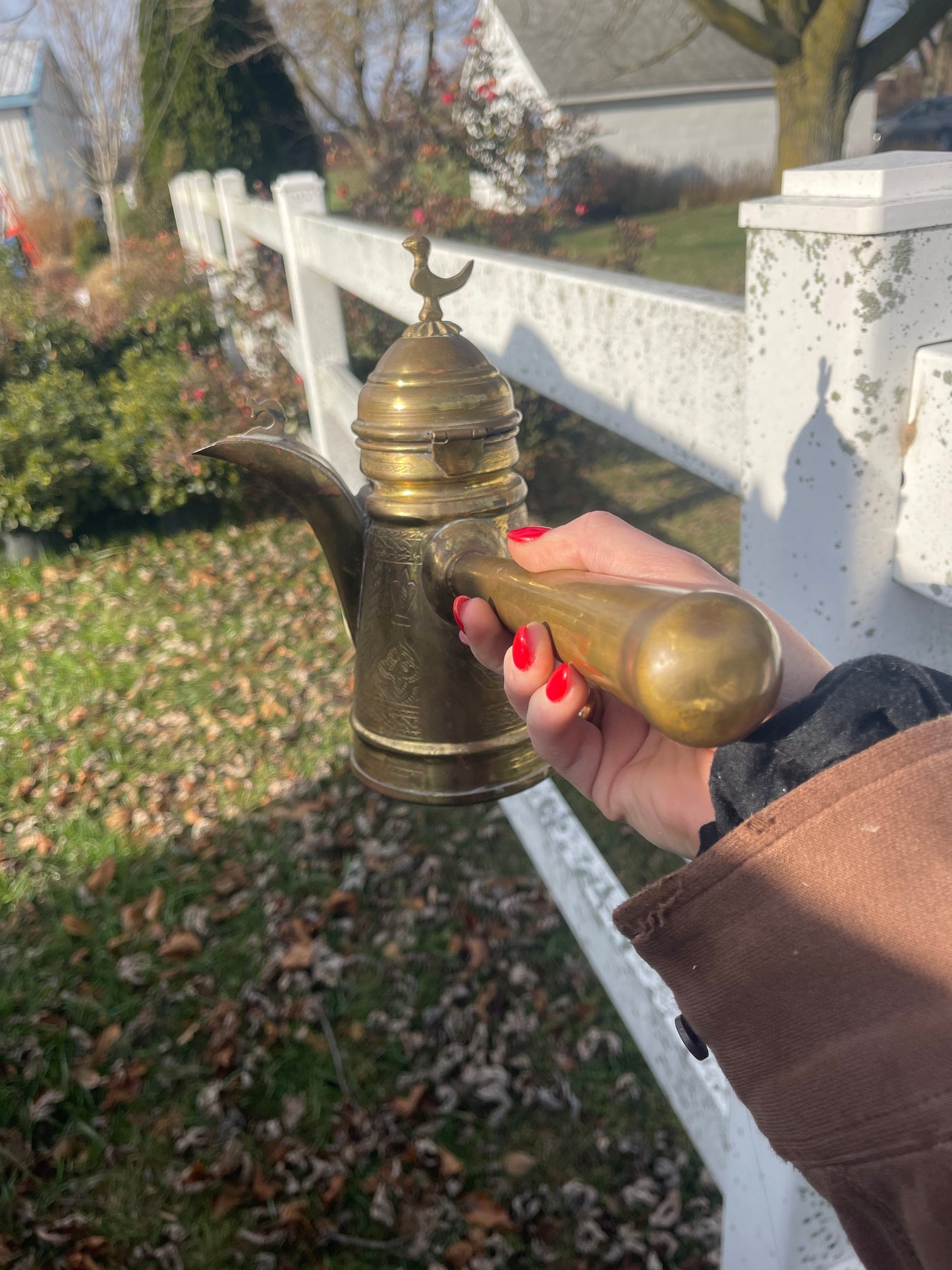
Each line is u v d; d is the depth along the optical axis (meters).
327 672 4.16
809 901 0.46
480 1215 2.08
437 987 2.60
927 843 0.44
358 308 5.47
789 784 0.50
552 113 6.95
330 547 0.83
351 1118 2.31
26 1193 2.21
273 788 3.45
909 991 0.45
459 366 0.72
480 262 1.69
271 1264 2.04
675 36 19.44
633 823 0.67
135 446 5.45
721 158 19.84
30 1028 2.58
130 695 4.09
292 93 12.49
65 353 6.38
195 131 12.08
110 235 12.66
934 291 0.75
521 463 5.02
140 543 5.62
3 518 5.16
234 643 4.46
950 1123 0.43
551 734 0.53
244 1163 2.23
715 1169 1.43
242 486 5.71
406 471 0.72
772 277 0.84
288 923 2.86
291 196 3.67
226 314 6.48
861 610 0.86
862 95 19.08
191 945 2.80
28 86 17.86
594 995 2.53
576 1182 2.12
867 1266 0.50
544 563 0.65
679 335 1.06
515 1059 2.40
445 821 3.19
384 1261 2.03
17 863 3.21
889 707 0.48
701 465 1.08
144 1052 2.51
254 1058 2.46
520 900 2.83
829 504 0.84
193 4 11.12
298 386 5.77
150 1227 2.12
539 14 18.64
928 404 0.76
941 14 7.12
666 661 0.35
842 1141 0.46
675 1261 1.97
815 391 0.82
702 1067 1.43
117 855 3.21
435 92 10.20
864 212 0.71
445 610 0.68
